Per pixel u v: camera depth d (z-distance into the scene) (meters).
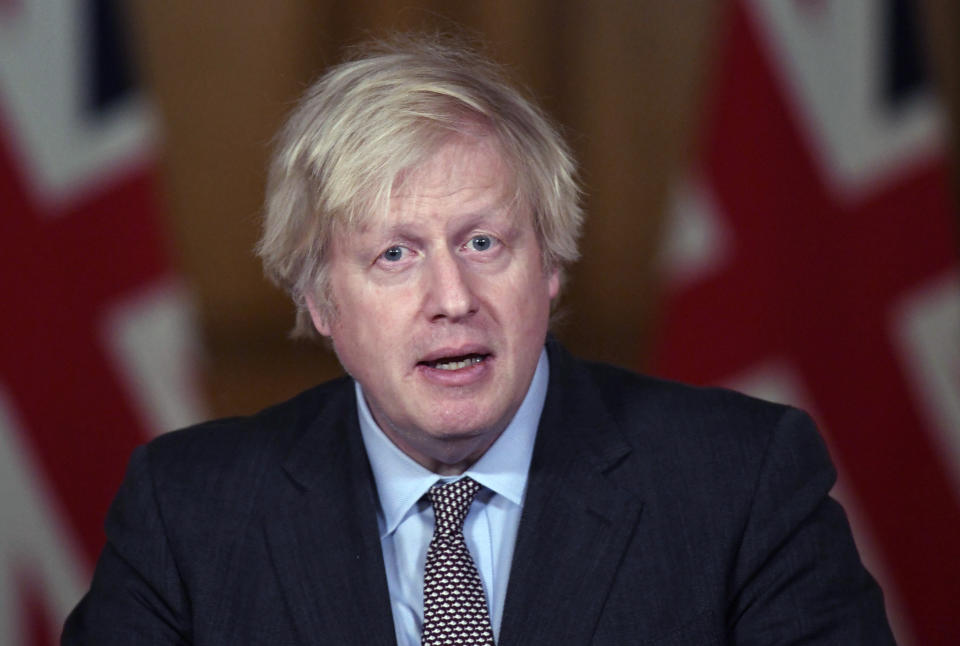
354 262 2.70
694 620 2.78
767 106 6.55
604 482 2.94
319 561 2.94
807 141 6.52
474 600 2.79
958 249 6.76
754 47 6.57
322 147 2.72
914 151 6.49
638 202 7.05
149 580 3.04
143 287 6.50
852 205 6.49
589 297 7.11
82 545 6.50
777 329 6.53
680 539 2.86
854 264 6.48
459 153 2.64
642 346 7.10
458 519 2.91
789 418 3.05
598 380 3.26
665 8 6.95
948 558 6.53
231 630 2.91
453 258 2.63
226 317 7.13
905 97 6.52
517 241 2.70
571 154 2.93
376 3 6.96
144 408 6.54
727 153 6.59
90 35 6.51
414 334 2.64
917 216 6.47
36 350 6.42
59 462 6.46
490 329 2.66
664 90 6.99
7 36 6.46
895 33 6.54
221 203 7.09
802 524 2.88
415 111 2.64
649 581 2.81
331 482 3.05
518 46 6.95
